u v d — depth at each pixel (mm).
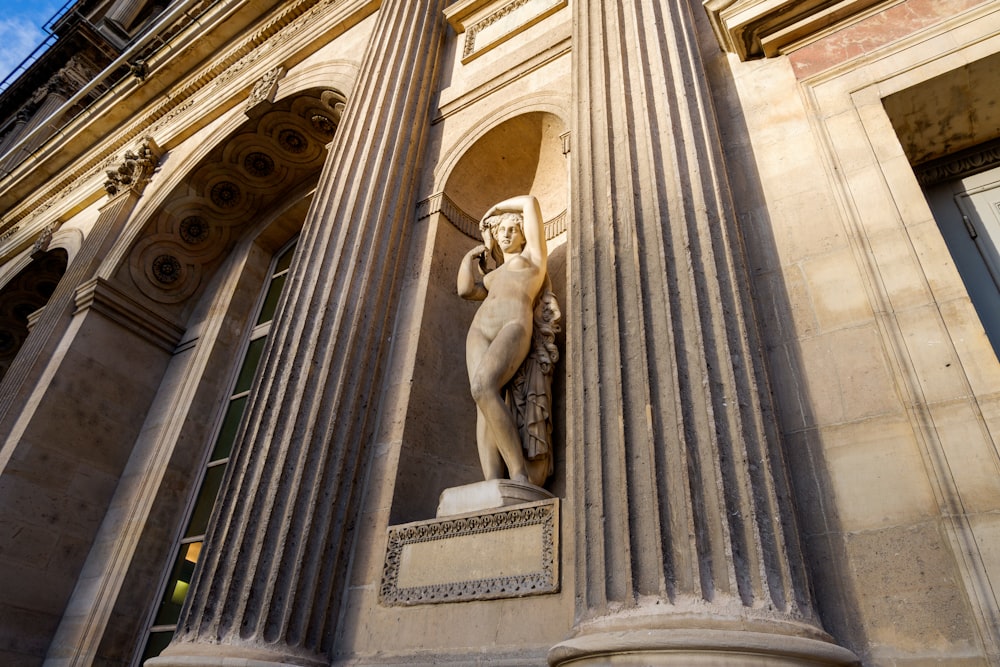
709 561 2467
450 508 3781
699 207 3410
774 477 2637
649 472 2734
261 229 9562
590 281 3500
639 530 2637
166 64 10758
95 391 7906
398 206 5523
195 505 7270
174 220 9188
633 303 3242
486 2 6969
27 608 6605
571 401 3283
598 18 4738
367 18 8422
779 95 4016
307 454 4051
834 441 2834
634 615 2422
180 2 13766
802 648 2184
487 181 6004
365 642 3574
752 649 2176
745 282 3246
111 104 11359
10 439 7215
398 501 4117
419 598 3529
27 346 8320
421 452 4438
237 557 3693
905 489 2609
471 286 4660
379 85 6293
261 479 3957
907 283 3012
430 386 4762
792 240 3441
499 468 3928
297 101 8367
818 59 3998
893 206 3246
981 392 2625
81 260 9102
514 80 6016
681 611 2359
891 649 2369
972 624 2279
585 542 2771
